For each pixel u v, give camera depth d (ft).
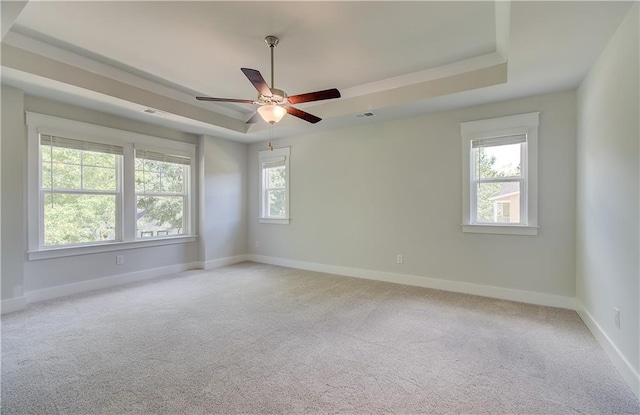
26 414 5.64
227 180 19.17
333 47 9.72
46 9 7.84
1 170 10.68
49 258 12.32
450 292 13.16
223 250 18.94
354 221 16.08
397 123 14.66
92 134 13.42
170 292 13.21
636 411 5.72
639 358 6.09
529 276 11.78
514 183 12.12
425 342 8.50
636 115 6.23
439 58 10.53
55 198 12.59
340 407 5.85
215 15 8.05
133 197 15.06
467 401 6.01
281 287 14.02
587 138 9.52
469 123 12.76
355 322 9.93
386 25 8.52
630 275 6.54
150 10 7.86
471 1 7.47
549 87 10.69
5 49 9.17
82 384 6.56
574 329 9.29
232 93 13.80
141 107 12.89
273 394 6.24
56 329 9.35
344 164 16.35
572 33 7.32
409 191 14.40
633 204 6.41
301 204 18.03
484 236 12.62
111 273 14.25
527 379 6.73
